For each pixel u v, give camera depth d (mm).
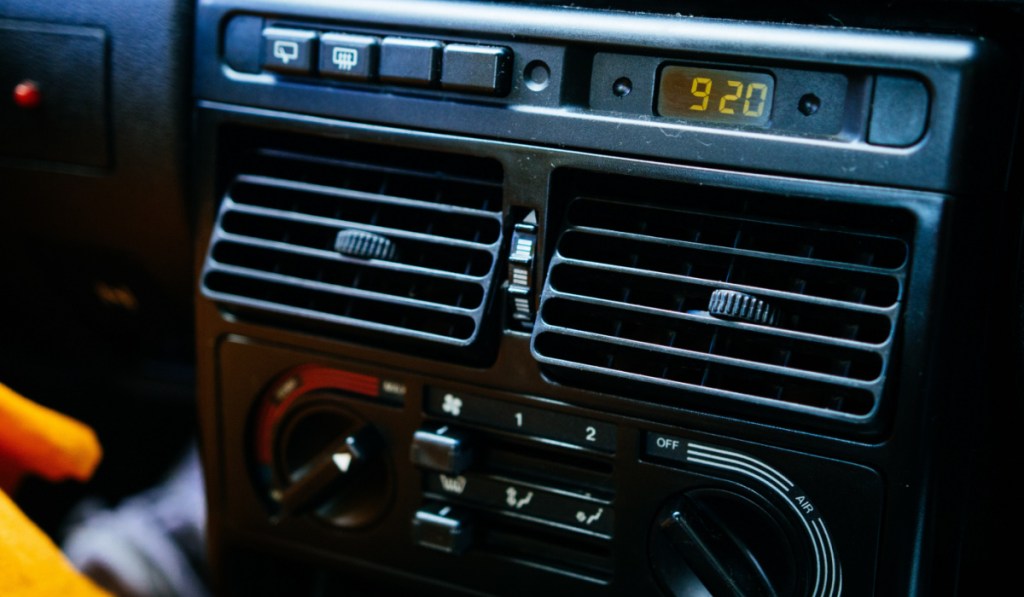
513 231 976
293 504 1130
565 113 937
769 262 902
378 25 997
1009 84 833
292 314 1071
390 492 1095
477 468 1051
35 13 1141
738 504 961
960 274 852
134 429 1562
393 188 1040
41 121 1170
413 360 1040
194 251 1167
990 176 845
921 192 840
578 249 963
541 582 1055
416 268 1007
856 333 880
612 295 957
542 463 1023
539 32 933
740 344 921
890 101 839
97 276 1313
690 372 938
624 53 916
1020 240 880
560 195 964
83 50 1130
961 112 821
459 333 1018
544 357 959
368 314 1054
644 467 975
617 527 1000
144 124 1123
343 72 1008
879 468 892
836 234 888
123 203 1176
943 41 823
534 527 1040
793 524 935
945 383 869
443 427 1044
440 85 972
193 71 1095
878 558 909
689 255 931
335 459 1084
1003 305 906
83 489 1575
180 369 1489
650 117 915
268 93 1056
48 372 1504
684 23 893
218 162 1104
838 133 862
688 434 951
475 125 970
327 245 1074
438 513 1062
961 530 948
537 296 978
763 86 878
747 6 892
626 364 956
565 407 989
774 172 878
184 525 1427
